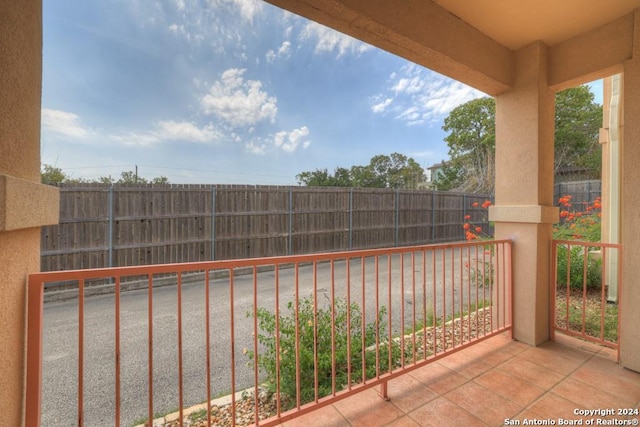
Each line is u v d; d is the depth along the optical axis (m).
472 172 15.16
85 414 1.91
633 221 2.05
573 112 12.49
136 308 4.07
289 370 1.85
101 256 5.09
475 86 2.59
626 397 1.78
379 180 16.45
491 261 2.82
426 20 2.00
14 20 0.84
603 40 2.21
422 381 1.97
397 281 5.43
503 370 2.10
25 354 0.95
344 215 7.75
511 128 2.63
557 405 1.71
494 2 2.03
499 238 2.73
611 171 3.61
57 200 1.09
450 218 9.77
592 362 2.20
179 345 1.22
